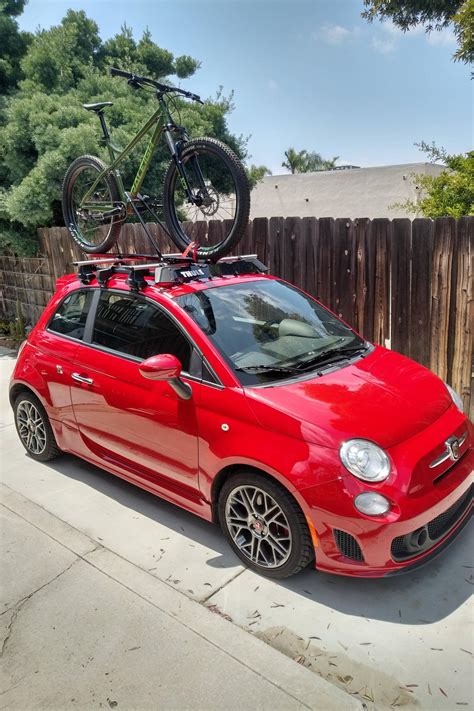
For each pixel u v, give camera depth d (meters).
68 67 10.58
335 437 2.83
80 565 3.40
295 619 2.87
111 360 3.89
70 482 4.51
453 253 4.69
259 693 2.43
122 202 4.79
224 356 3.33
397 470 2.79
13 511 4.07
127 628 2.86
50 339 4.50
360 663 2.58
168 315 3.63
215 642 2.73
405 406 3.17
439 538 2.97
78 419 4.23
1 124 9.56
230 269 4.25
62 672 2.60
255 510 3.13
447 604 2.92
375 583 3.12
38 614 2.99
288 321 3.88
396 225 4.94
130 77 4.17
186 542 3.60
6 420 5.99
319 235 5.43
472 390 4.87
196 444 3.32
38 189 8.01
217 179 5.27
